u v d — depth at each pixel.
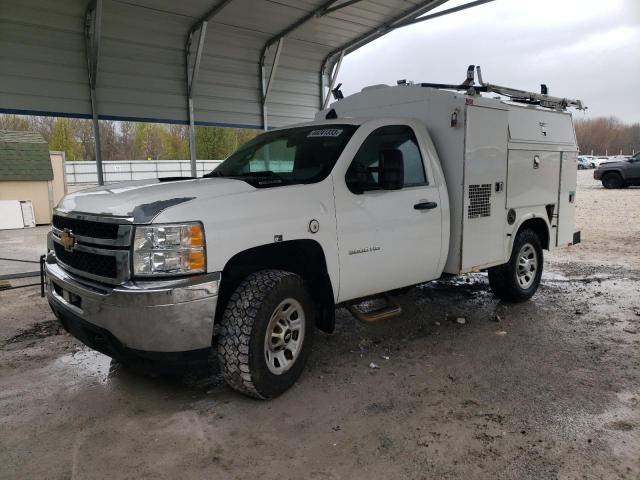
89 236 3.47
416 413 3.43
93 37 9.42
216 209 3.33
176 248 3.14
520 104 5.75
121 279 3.19
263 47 12.19
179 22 10.41
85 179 35.66
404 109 5.25
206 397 3.69
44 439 3.12
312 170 4.18
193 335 3.18
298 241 3.77
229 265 3.51
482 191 5.09
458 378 3.98
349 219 4.04
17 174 16.14
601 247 9.91
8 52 8.80
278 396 3.67
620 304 6.02
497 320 5.43
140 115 10.52
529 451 2.95
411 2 10.77
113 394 3.74
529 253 6.11
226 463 2.87
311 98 13.72
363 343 4.75
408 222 4.48
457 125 4.83
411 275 4.65
